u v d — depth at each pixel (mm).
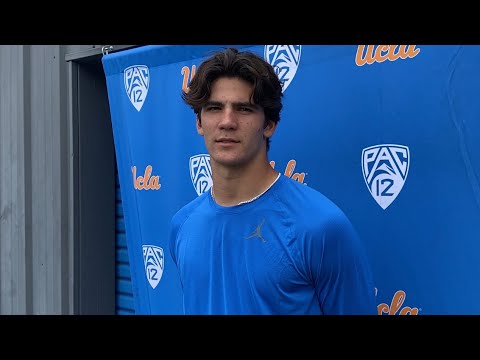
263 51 2111
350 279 1357
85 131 3154
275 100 1439
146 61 2494
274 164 2076
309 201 1382
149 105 2506
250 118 1401
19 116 3375
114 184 3287
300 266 1338
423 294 1750
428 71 1727
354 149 1889
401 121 1784
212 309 1489
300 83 2008
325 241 1308
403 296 1791
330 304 1384
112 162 3281
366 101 1857
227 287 1451
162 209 2500
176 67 2389
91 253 3172
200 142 2330
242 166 1431
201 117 1474
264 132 1465
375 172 1845
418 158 1751
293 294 1362
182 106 2381
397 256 1801
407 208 1778
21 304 3404
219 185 1481
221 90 1393
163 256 2512
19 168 3389
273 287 1362
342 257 1327
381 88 1824
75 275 3115
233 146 1404
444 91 1697
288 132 2037
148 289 2588
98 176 3211
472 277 1656
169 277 2488
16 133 3406
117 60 2617
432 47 1718
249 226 1423
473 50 1646
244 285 1411
